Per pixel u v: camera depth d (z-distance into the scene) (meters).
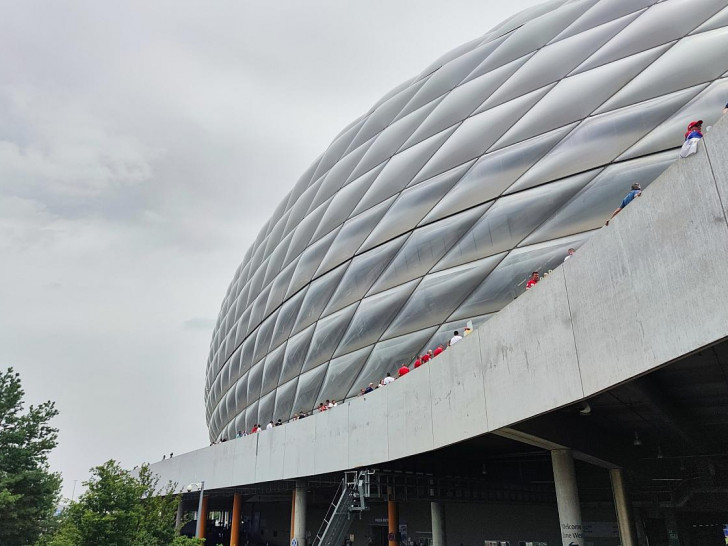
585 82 21.66
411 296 22.94
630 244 7.06
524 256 19.53
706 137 5.83
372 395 15.81
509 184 21.48
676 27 20.47
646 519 18.81
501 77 25.78
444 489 17.73
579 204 18.97
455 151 24.77
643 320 6.78
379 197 27.62
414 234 24.16
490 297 19.88
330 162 36.00
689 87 18.44
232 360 41.78
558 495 12.35
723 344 7.25
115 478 15.59
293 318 31.00
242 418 36.62
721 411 11.28
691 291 5.96
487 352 10.91
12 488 20.86
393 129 30.45
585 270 8.05
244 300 42.28
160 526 16.36
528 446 15.76
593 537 19.47
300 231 34.34
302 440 19.36
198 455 28.98
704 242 5.80
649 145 18.23
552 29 25.64
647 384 9.33
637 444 13.76
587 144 19.91
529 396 9.41
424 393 13.29
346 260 27.70
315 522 32.97
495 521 21.91
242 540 41.69
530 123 22.39
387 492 16.62
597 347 7.73
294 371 29.22
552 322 8.88
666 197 6.41
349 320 25.72
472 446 15.80
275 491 28.28
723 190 5.56
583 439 12.59
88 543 14.15
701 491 16.77
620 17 23.00
